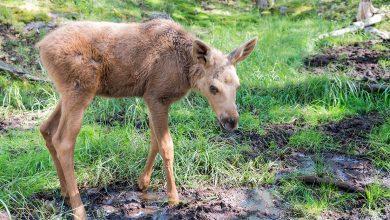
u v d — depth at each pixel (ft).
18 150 26.40
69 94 20.57
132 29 21.89
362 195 23.53
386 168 26.18
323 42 44.68
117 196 23.61
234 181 25.11
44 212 21.66
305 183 24.79
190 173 25.30
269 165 26.30
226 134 29.63
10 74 33.78
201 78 21.66
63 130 20.98
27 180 23.61
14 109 31.50
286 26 49.16
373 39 45.62
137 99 31.83
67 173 20.93
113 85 21.77
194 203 23.16
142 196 23.76
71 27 20.95
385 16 49.49
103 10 45.19
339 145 28.71
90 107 31.68
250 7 58.65
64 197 22.71
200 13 52.19
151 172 24.11
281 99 34.04
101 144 26.50
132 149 26.37
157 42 21.77
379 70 38.34
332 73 37.45
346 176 25.68
